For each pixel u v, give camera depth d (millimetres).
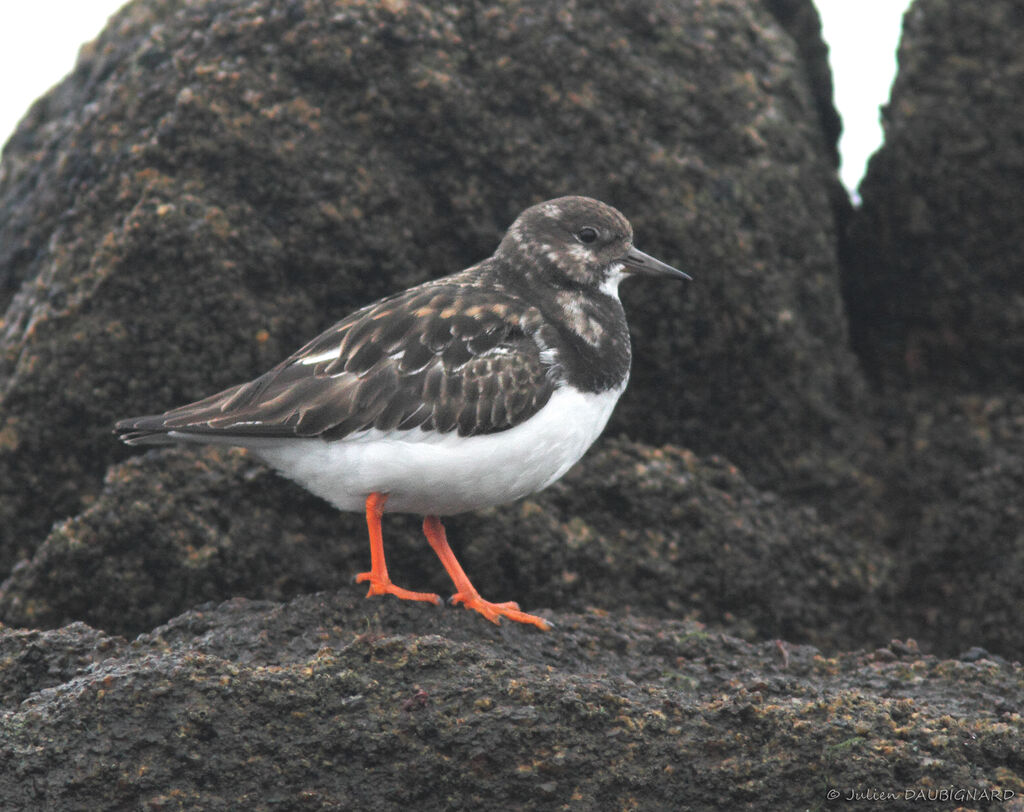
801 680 9367
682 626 10250
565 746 7750
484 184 12992
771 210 13648
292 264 12562
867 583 13164
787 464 13586
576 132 13125
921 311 14547
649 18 13641
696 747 7773
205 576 11656
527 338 9266
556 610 12016
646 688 8461
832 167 15422
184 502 11750
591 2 13562
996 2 14227
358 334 9125
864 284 14922
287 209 12562
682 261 13086
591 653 9477
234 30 12938
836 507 13648
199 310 12344
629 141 13188
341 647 8680
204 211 12375
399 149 12914
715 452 13500
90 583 11672
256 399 9039
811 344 13789
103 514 11680
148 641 9094
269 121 12609
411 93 12805
